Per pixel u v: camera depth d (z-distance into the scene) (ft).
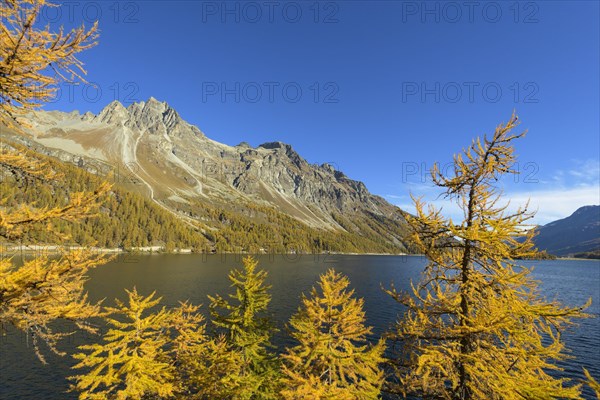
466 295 36.06
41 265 25.34
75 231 416.26
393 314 166.50
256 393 54.24
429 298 39.45
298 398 38.04
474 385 34.58
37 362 97.09
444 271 39.60
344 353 42.88
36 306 25.72
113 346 47.37
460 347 36.37
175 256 519.19
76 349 106.22
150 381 47.06
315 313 44.37
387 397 52.70
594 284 311.88
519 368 33.42
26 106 24.43
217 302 60.59
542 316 32.12
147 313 153.28
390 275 365.40
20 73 22.36
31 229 25.22
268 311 167.84
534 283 34.24
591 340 125.18
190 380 56.54
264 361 58.08
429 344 39.32
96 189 26.50
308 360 42.27
